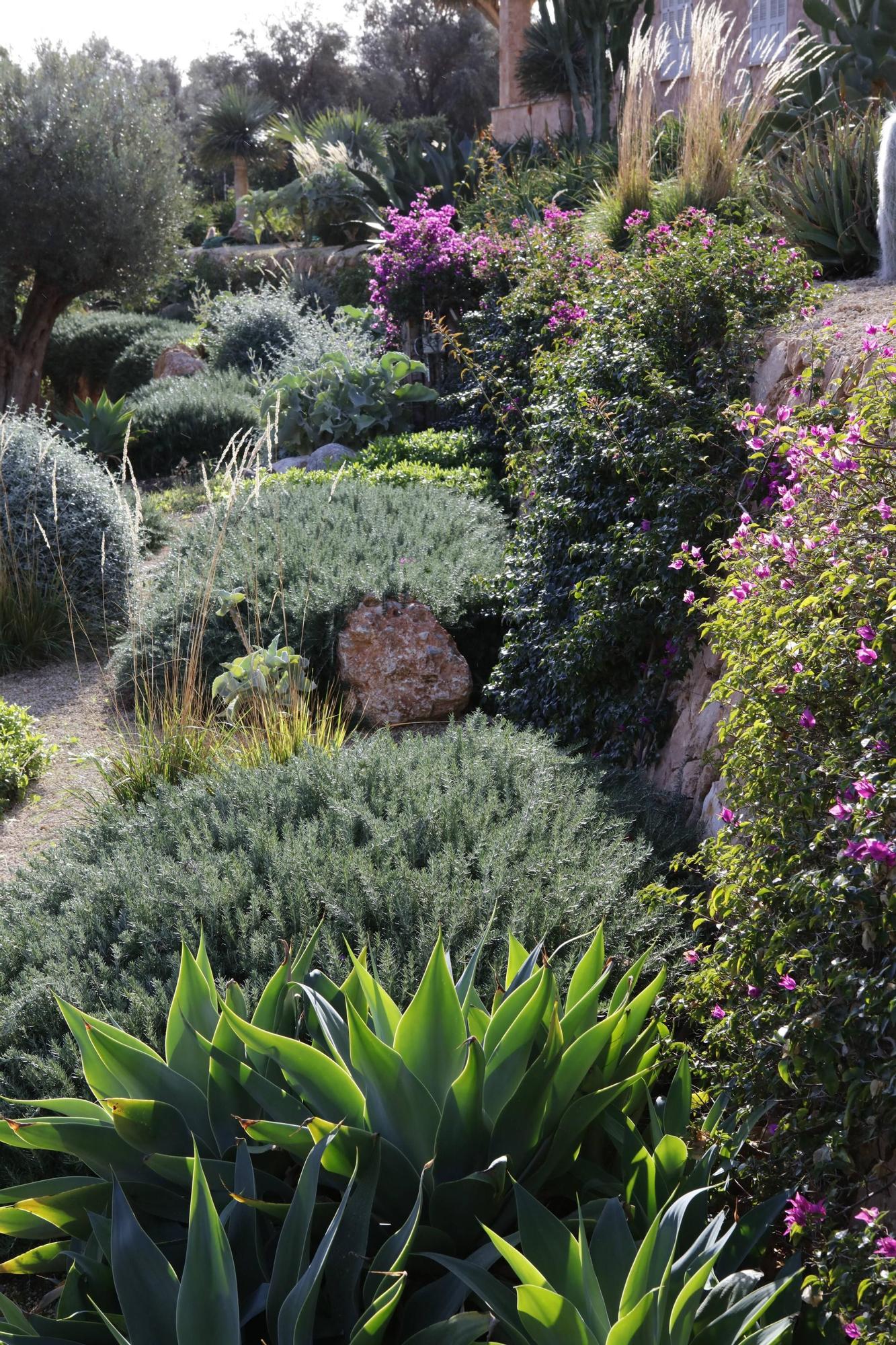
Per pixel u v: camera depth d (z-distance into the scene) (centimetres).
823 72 847
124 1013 279
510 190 1240
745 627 262
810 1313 197
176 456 1322
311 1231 212
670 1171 221
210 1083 229
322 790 382
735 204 704
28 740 539
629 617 435
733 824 271
